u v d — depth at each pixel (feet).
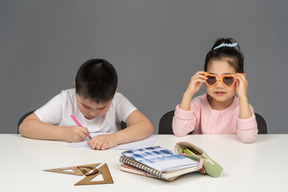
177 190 3.66
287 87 12.44
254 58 12.48
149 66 12.74
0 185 3.76
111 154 4.88
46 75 12.60
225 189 3.70
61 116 6.52
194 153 4.42
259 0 12.41
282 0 12.35
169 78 12.76
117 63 12.75
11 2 12.46
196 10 12.62
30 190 3.64
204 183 3.84
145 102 12.80
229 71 6.37
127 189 3.67
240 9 12.48
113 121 6.61
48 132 5.53
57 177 3.98
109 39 12.70
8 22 12.50
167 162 3.93
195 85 6.38
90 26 12.64
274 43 12.44
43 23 12.56
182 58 12.73
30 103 12.58
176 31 12.69
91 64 5.50
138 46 12.73
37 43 12.55
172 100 12.80
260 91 12.44
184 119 6.14
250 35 12.48
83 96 5.36
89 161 4.56
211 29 12.61
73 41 12.62
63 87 12.63
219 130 6.94
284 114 12.42
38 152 4.93
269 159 4.72
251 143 5.55
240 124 5.58
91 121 6.52
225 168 4.33
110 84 5.42
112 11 12.65
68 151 4.99
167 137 5.92
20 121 6.82
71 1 12.57
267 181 3.93
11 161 4.52
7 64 12.57
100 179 3.93
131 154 4.19
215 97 6.37
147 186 3.75
